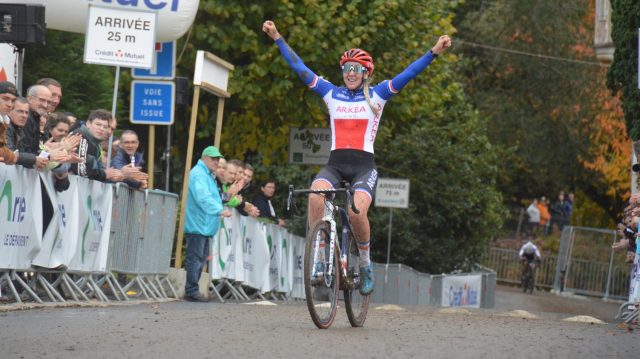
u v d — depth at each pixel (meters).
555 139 41.91
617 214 44.12
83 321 8.52
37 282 11.03
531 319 11.10
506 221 47.25
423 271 29.41
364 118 8.83
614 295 36.59
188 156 14.96
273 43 19.59
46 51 18.61
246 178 16.45
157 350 6.79
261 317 9.52
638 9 18.17
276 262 17.72
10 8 11.75
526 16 42.00
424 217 29.12
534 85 42.00
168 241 13.84
